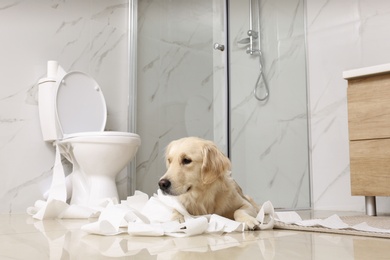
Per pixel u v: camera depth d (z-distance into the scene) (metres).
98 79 3.26
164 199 1.78
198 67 3.19
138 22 3.41
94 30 3.27
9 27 2.89
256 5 3.19
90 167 2.59
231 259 0.98
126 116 3.37
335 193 2.90
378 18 2.79
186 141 1.70
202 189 1.67
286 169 3.05
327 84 3.00
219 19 3.12
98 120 3.00
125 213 1.53
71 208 2.13
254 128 3.04
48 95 2.85
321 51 3.05
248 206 1.76
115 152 2.55
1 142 2.80
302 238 1.33
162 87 3.30
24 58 2.93
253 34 3.15
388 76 2.19
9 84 2.86
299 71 3.13
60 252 1.11
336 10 3.01
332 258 0.98
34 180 2.88
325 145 2.98
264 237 1.35
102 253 1.08
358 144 2.30
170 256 1.03
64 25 3.12
